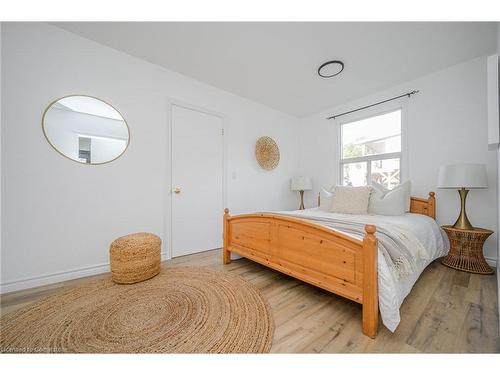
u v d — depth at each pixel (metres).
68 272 1.92
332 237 1.37
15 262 1.71
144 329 1.22
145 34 1.98
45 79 1.84
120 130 2.22
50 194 1.86
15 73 1.72
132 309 1.42
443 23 1.80
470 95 2.33
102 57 2.12
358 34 1.94
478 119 2.28
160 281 1.87
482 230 2.02
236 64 2.45
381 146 3.14
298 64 2.44
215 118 3.02
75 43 1.98
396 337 1.14
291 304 1.49
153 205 2.43
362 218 2.07
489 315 1.31
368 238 1.15
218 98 3.05
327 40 2.03
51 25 1.87
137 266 1.83
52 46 1.87
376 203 2.46
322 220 1.86
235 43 2.09
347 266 1.29
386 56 2.27
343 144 3.64
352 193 2.59
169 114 2.57
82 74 2.02
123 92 2.25
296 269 1.62
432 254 2.04
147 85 2.41
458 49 2.15
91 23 1.85
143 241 1.91
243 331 1.20
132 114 2.30
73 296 1.60
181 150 2.68
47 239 1.84
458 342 1.09
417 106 2.71
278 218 1.76
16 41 1.72
